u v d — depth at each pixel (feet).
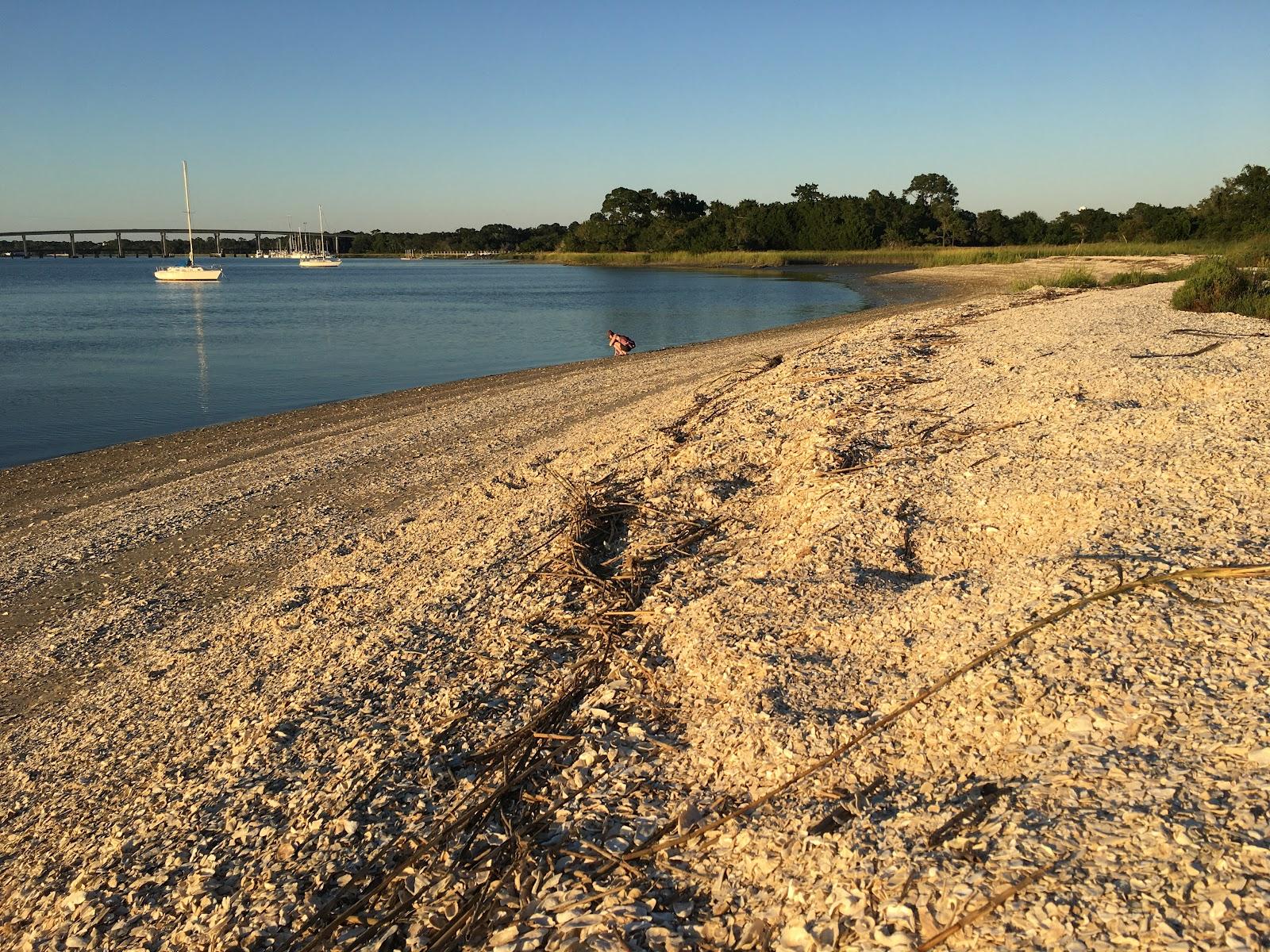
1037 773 9.88
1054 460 20.34
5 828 14.24
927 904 8.40
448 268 439.22
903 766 10.84
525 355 85.81
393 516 29.94
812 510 20.58
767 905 9.31
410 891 11.07
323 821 12.61
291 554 27.09
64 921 11.69
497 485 30.40
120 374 74.79
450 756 13.85
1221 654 11.14
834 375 34.50
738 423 29.73
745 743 12.14
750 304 141.18
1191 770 9.19
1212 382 24.17
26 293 213.87
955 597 14.67
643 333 102.12
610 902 9.95
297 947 10.47
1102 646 11.86
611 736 13.48
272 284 260.83
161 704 17.63
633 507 23.82
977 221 326.65
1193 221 205.77
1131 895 7.79
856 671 13.33
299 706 16.02
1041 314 48.26
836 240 336.49
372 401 57.67
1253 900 7.39
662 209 434.71
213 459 42.96
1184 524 15.46
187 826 13.17
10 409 59.11
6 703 18.97
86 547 29.27
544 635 17.47
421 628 18.70
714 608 16.38
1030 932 7.72
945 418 26.21
